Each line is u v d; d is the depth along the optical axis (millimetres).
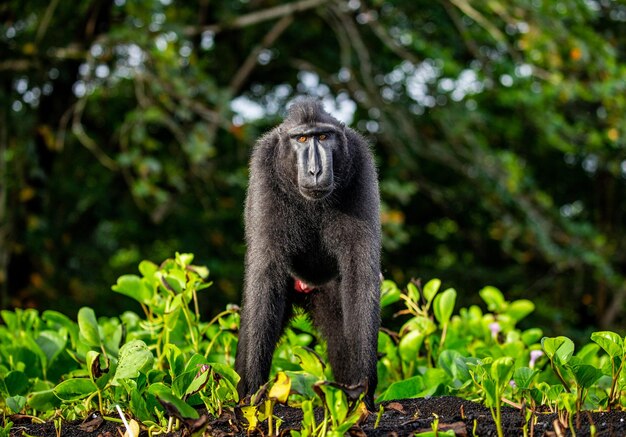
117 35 11125
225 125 11797
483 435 4141
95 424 4699
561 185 19844
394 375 6258
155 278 6086
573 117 14547
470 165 14406
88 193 15070
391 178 15039
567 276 17672
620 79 11414
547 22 11320
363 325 5164
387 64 15766
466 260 20406
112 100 15734
